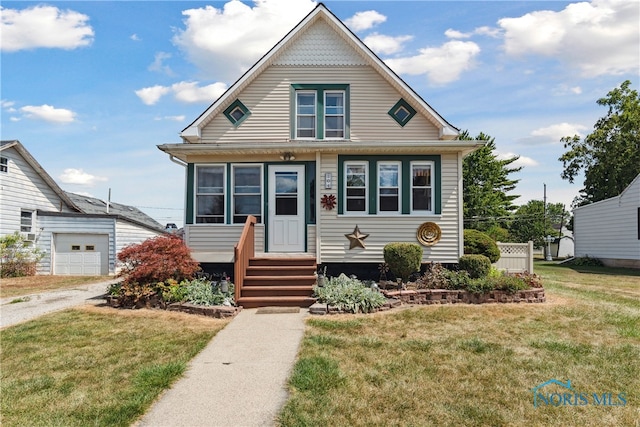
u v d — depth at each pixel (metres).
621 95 30.12
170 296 8.73
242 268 9.40
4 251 17.11
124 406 4.14
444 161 11.07
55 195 20.62
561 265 24.02
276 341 6.30
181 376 4.94
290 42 12.16
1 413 4.04
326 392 4.45
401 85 11.83
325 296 8.65
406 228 10.94
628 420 3.90
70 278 16.64
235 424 3.79
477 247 12.69
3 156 17.41
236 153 11.12
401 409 4.08
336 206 11.00
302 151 10.95
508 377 4.88
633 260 20.84
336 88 12.09
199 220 11.27
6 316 8.62
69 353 5.85
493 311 8.20
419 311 8.18
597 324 7.27
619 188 29.89
